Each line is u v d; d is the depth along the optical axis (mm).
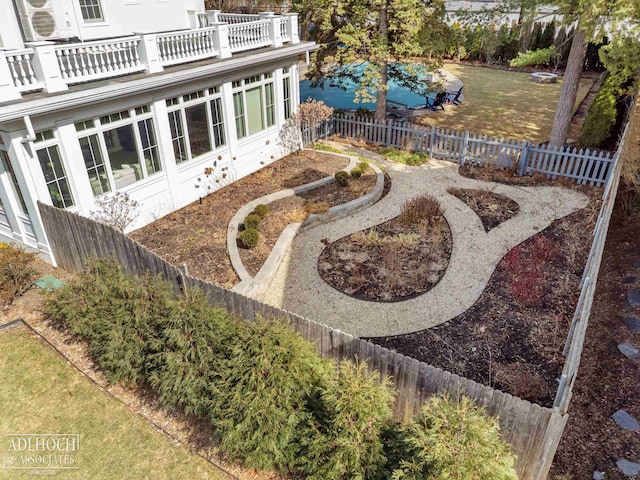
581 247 10469
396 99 24656
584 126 15211
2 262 8422
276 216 11648
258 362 5562
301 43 15008
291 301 9055
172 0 14195
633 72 14203
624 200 11258
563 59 28156
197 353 6051
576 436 5977
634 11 11055
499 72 28812
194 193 12500
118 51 9766
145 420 6504
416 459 4621
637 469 5516
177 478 5734
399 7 14742
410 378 5680
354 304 8922
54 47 8383
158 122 10875
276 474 5723
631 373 6953
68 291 7504
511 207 12461
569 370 5547
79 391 6945
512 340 7852
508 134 17812
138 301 6797
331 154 15898
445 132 15609
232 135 13281
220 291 7008
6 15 10383
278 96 14750
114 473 5812
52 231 9133
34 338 7871
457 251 10508
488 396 5121
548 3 13453
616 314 8250
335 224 11844
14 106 7652
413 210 11727
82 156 9484
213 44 12055
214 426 6250
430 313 8602
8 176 9125
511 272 9680
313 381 5695
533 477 5285
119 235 8070
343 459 4965
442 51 16703
